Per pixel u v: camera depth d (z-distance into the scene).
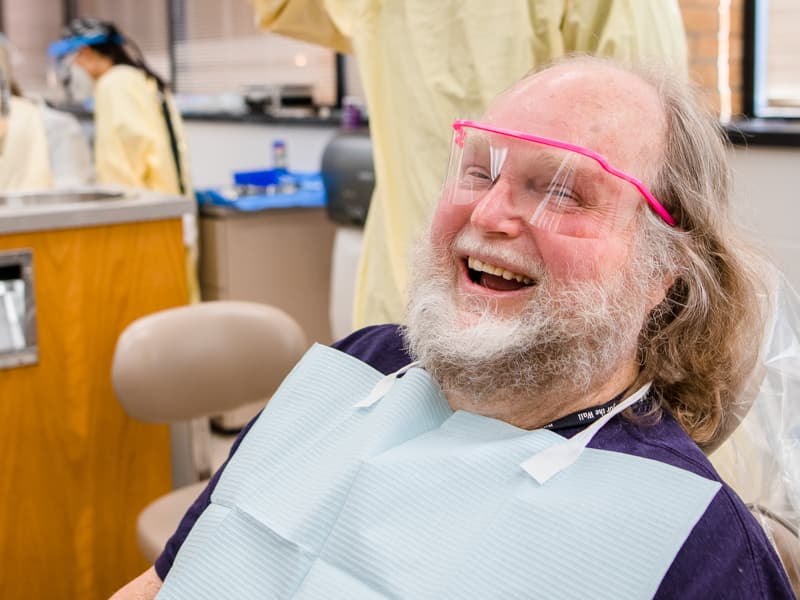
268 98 4.48
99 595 2.27
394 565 0.86
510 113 0.94
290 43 4.72
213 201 3.37
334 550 0.90
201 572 0.98
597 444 0.89
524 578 0.81
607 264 0.89
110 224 2.19
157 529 1.76
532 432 0.91
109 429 2.23
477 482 0.88
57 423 2.16
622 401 0.93
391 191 1.65
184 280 2.35
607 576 0.79
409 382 0.99
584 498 0.83
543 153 0.89
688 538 0.79
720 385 0.99
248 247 3.35
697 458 0.88
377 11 1.65
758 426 1.03
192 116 4.93
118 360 1.86
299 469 1.01
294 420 1.06
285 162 3.82
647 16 1.44
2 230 2.03
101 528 2.25
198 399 1.93
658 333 0.97
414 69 1.58
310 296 3.51
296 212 3.43
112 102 3.35
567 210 0.89
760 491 1.02
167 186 3.42
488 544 0.84
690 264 0.94
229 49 5.17
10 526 2.12
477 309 0.92
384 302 1.64
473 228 0.93
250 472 1.04
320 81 4.58
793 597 0.82
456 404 1.00
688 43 2.81
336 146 3.06
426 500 0.89
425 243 1.01
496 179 0.92
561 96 0.93
